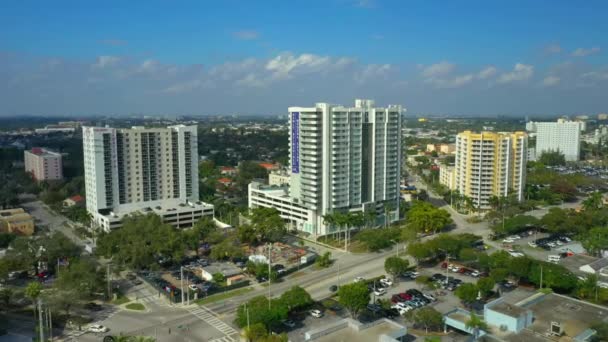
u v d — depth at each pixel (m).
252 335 130.38
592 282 165.00
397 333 121.31
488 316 132.50
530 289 179.12
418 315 141.88
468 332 135.75
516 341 121.06
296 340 141.75
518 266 178.12
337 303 169.38
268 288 187.12
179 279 198.25
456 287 184.38
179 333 147.88
